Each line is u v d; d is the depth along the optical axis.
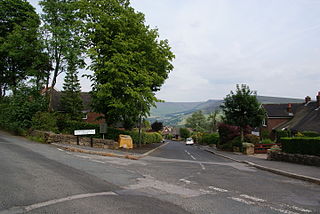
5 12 31.64
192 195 7.06
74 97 38.53
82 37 26.30
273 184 9.45
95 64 23.88
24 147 16.06
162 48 29.50
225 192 7.66
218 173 11.87
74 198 6.06
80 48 27.55
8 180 7.50
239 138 29.78
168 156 21.44
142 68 25.30
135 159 16.52
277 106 48.00
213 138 45.78
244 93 27.38
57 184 7.32
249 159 20.05
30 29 27.94
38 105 25.69
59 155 13.73
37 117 23.67
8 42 28.52
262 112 27.55
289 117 44.56
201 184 8.79
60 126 25.84
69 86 38.59
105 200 6.02
